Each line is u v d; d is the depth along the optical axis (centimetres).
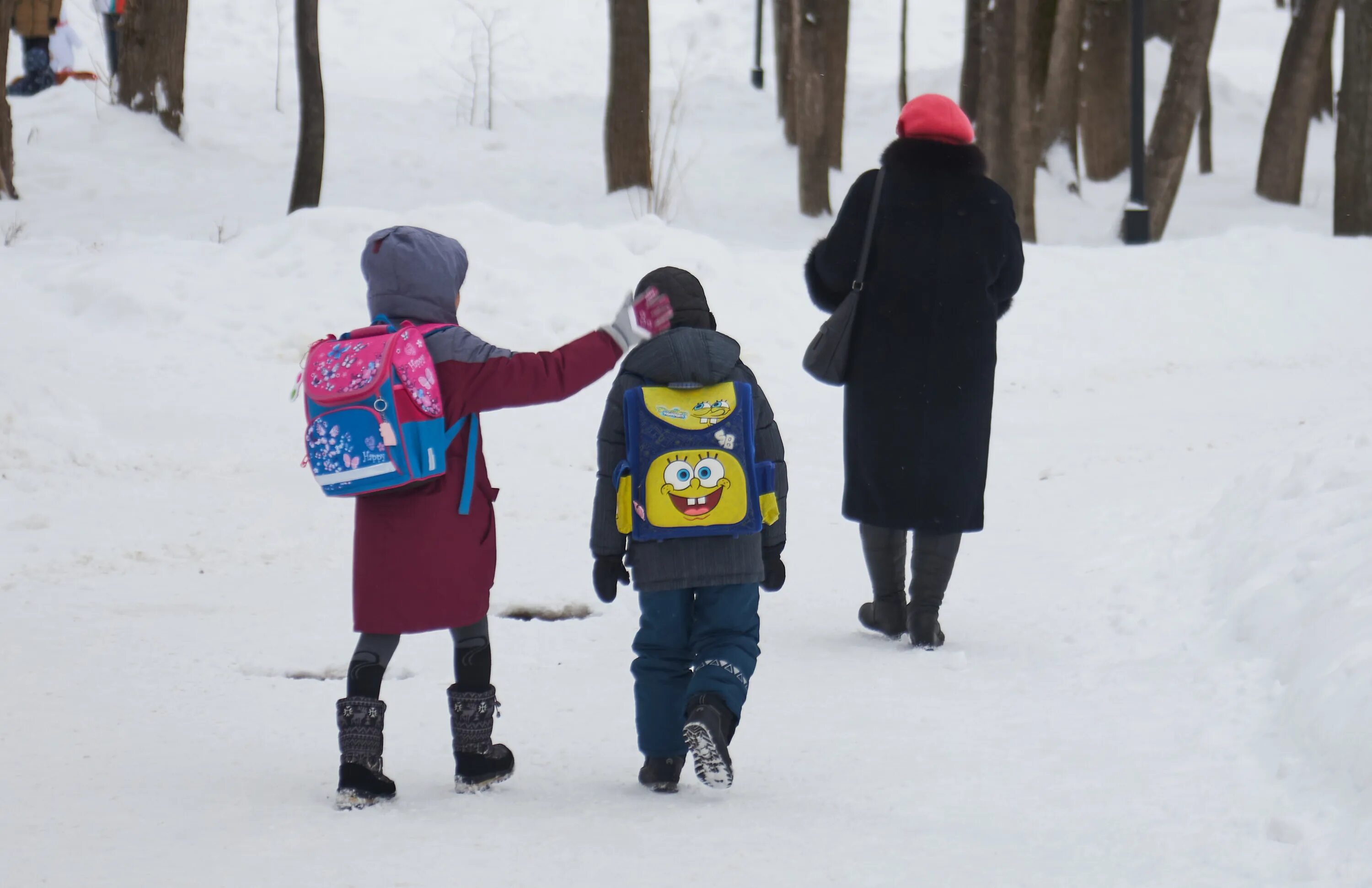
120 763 987
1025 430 2588
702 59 7612
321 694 1188
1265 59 7888
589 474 2230
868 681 1210
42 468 2061
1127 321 3469
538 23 7769
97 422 2281
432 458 861
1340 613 1039
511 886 730
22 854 783
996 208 1356
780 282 3325
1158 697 1092
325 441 862
